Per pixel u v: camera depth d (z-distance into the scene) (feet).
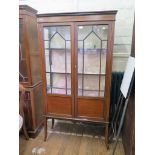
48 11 7.22
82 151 5.90
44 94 6.10
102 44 5.31
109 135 6.59
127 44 6.86
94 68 5.62
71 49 5.36
